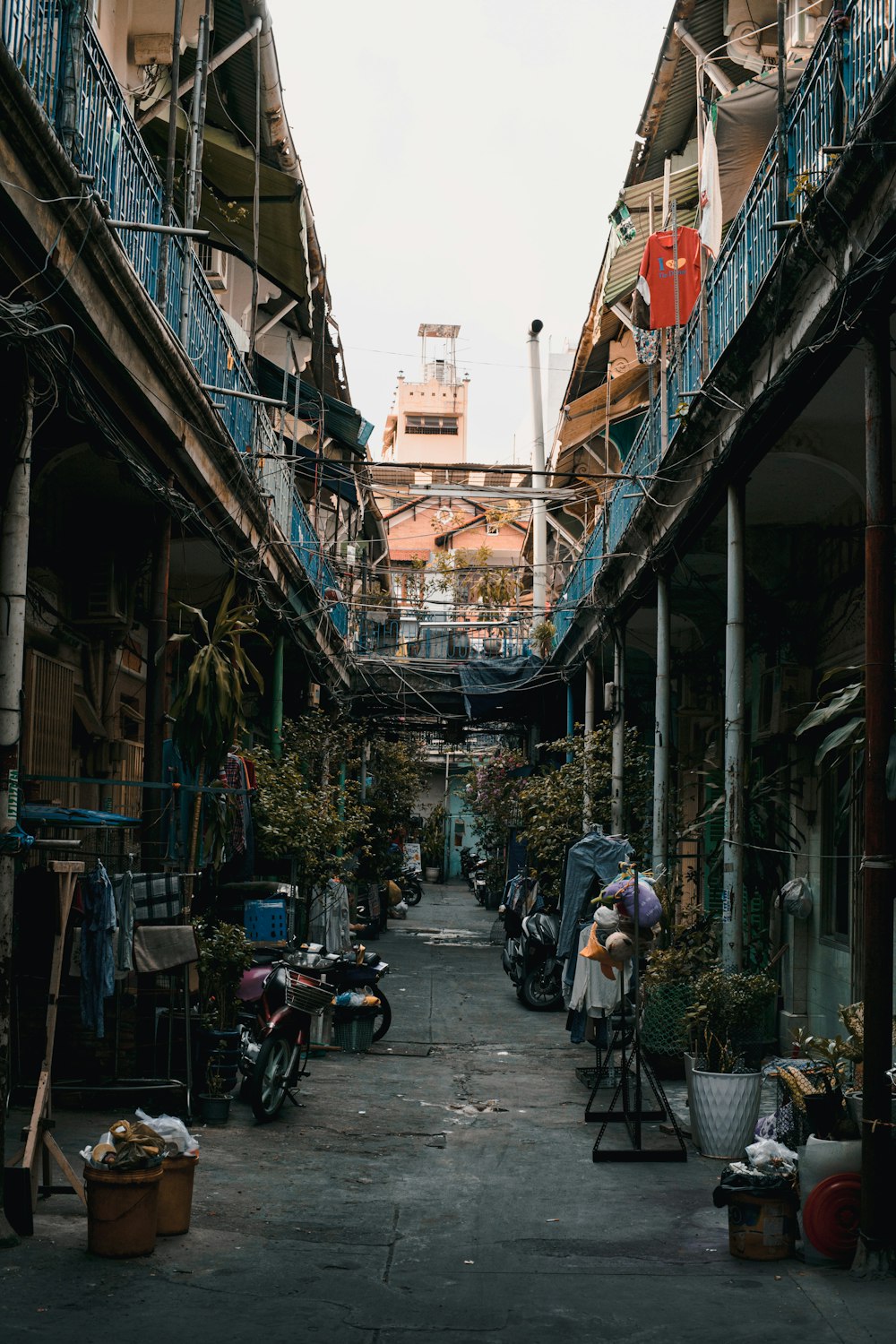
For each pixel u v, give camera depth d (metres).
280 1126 8.43
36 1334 4.46
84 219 6.36
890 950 5.56
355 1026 11.79
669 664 12.25
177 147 12.90
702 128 11.42
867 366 5.94
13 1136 7.30
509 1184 7.07
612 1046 10.01
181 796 9.67
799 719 11.34
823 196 5.91
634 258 15.12
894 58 5.54
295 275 14.76
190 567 12.96
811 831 11.41
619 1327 4.76
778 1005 11.65
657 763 11.84
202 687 9.47
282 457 11.79
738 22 12.26
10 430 6.09
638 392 16.78
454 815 49.28
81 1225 5.77
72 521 11.10
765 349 7.46
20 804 6.08
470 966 19.70
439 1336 4.63
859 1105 5.89
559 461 20.17
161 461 8.96
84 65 6.82
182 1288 5.06
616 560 13.90
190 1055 8.48
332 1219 6.24
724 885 8.79
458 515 43.06
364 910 24.19
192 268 9.55
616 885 9.54
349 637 23.17
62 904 6.22
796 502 10.55
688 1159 7.70
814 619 11.27
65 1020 8.33
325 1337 4.58
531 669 23.16
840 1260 5.55
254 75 13.23
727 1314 4.90
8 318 5.68
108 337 7.25
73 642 11.23
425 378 63.44
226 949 9.00
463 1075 10.74
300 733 17.48
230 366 11.56
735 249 8.73
